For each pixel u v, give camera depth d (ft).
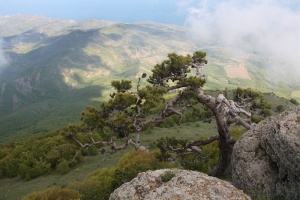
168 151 91.56
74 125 84.33
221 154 83.30
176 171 40.78
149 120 84.74
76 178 153.28
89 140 200.54
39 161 193.26
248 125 79.46
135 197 37.45
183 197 33.99
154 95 78.28
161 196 34.99
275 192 50.39
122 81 82.89
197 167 95.04
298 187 44.96
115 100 76.28
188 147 89.92
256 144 58.49
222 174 83.82
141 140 194.39
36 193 95.86
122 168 100.17
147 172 41.57
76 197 88.79
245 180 55.93
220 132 80.48
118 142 198.70
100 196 85.71
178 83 82.99
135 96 77.05
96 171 120.26
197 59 88.48
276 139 48.96
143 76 82.38
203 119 95.04
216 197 33.96
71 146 194.59
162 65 86.53
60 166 171.83
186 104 86.79
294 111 51.39
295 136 46.14
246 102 88.33
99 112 81.15
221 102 79.30
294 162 45.14
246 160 57.62
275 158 51.55
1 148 283.59
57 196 90.58
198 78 78.07
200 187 35.53
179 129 225.97
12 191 159.43
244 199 33.99
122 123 78.13
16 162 196.13
